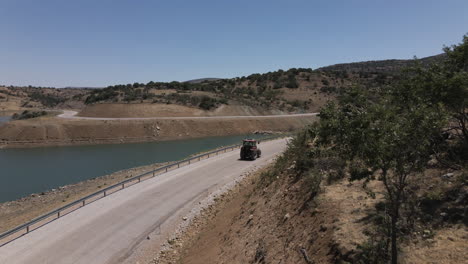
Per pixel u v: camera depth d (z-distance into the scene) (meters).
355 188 11.09
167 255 14.62
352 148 6.54
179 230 16.98
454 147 10.34
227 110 87.62
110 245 15.22
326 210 10.09
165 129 67.88
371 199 9.78
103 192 22.34
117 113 78.62
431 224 7.71
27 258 13.88
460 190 8.36
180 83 122.88
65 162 43.19
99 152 50.75
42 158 46.25
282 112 93.75
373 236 7.79
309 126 19.72
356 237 8.02
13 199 27.98
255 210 15.10
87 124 64.81
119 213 18.84
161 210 19.45
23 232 16.61
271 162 27.61
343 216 9.27
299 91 116.06
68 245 15.06
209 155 37.28
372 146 6.09
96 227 16.94
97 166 40.53
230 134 72.94
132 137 63.53
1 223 21.11
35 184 32.56
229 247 12.98
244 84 131.75
